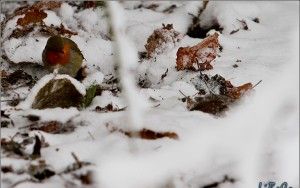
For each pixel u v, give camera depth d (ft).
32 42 5.88
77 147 4.75
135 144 4.75
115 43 4.76
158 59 5.85
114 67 5.88
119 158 4.69
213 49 5.70
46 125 4.97
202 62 5.67
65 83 5.20
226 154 4.79
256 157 4.81
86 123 4.99
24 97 5.38
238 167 4.75
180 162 4.71
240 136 4.91
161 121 4.91
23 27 6.02
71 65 5.51
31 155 4.72
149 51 5.94
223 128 4.93
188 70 5.68
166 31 6.02
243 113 5.08
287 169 4.79
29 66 5.77
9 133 4.89
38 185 4.57
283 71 5.58
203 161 4.74
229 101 5.18
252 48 5.98
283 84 5.39
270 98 5.23
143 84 5.65
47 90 5.18
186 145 4.79
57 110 5.07
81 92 5.24
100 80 5.61
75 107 5.18
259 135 4.93
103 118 5.01
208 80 5.44
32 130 4.92
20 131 4.92
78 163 4.64
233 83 5.48
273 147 4.87
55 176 4.62
